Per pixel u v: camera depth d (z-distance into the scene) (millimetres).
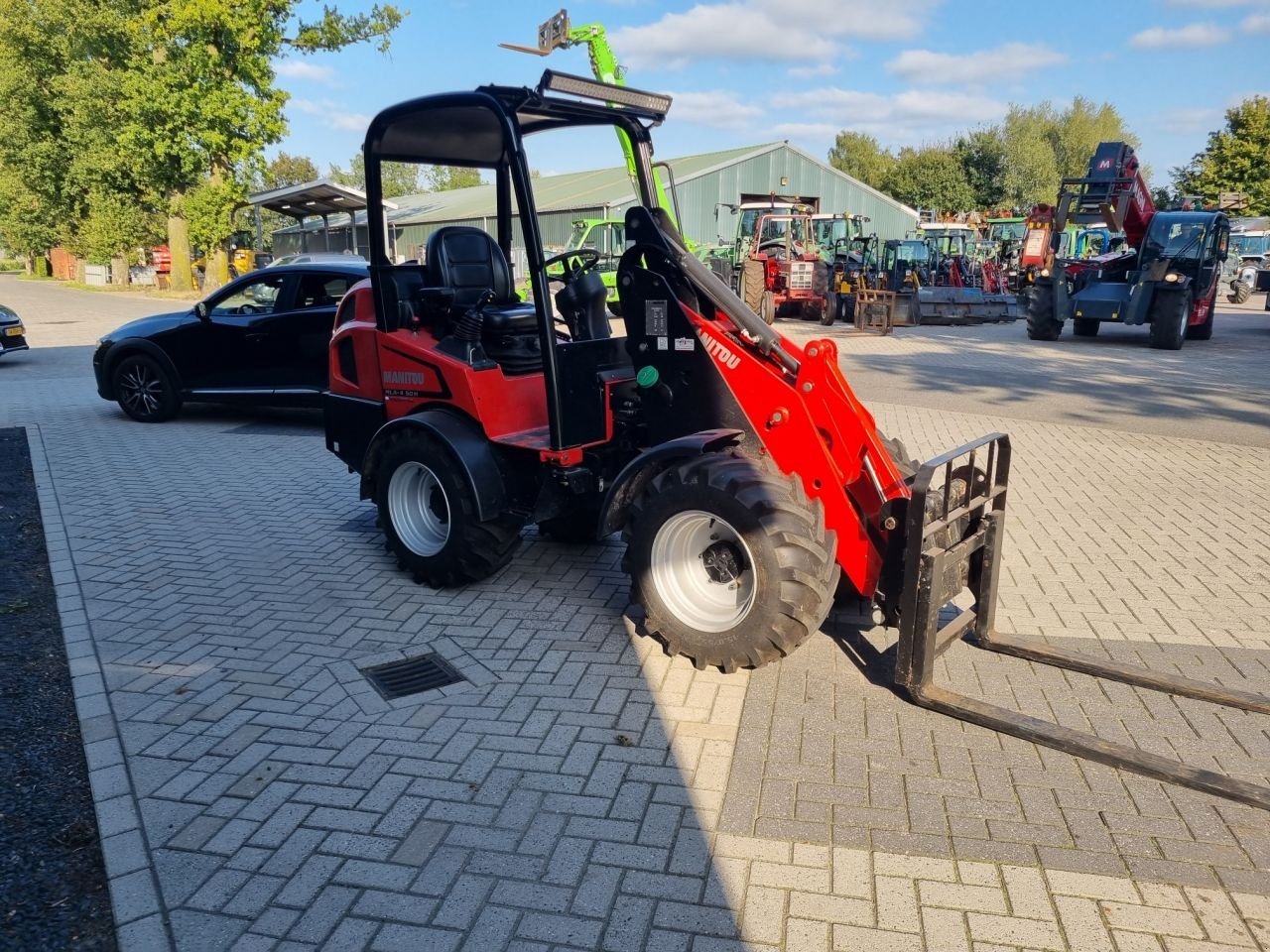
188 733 3932
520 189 4773
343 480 8164
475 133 5523
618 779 3572
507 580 5680
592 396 5172
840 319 24125
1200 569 5762
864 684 4301
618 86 4887
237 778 3598
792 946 2727
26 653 4785
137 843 3223
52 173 40500
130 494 7723
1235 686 4273
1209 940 2732
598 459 5223
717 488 4176
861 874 3031
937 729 3900
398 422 5406
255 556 6164
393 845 3201
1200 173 46906
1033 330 18547
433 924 2834
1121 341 18703
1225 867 3043
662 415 4820
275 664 4566
